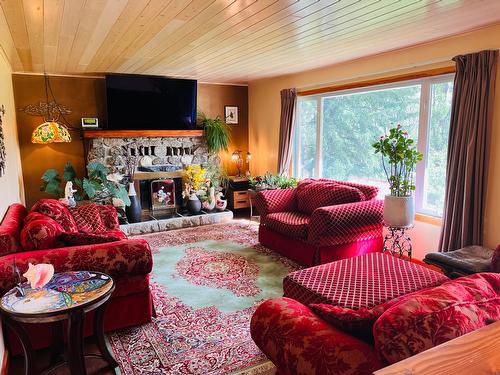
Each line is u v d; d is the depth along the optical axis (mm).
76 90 5527
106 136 5488
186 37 3213
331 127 5184
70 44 3441
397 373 687
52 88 5383
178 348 2467
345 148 4984
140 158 5867
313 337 1486
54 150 5504
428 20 2814
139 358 2361
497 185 3201
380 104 4414
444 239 3492
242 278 3598
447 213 3465
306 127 5668
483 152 3188
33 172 5414
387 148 3479
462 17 2756
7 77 4316
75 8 2396
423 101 3857
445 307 1203
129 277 2604
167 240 4895
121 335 2625
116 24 2779
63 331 2371
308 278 2498
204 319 2836
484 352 760
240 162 6707
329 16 2645
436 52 3576
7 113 3916
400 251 3723
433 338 1124
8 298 1956
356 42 3514
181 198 6316
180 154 6191
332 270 2609
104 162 5598
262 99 6465
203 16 2605
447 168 3461
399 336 1174
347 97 4871
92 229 3771
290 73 5535
